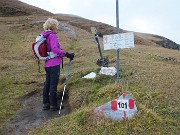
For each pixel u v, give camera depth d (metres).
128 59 16.12
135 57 17.78
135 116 8.38
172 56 18.56
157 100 9.33
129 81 11.33
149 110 8.51
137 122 8.21
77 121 8.93
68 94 12.22
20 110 11.64
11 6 68.88
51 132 8.97
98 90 11.02
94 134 8.22
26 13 67.31
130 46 9.58
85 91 11.37
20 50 27.03
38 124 10.26
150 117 8.28
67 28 44.84
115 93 10.02
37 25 45.75
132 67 13.52
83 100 10.86
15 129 10.09
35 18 55.94
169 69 13.17
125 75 12.27
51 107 11.16
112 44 9.95
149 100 9.34
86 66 16.62
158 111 8.72
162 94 9.69
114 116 8.60
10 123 10.55
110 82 11.77
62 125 9.24
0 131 9.98
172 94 9.73
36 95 13.22
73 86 12.44
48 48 10.75
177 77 11.59
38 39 10.76
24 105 12.15
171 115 8.50
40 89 13.88
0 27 42.19
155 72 12.45
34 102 12.38
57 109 11.20
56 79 10.98
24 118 10.88
